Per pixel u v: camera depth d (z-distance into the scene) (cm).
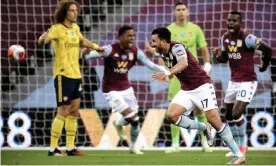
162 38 2422
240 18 2941
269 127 3634
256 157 2969
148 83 4062
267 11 4331
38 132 3881
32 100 4084
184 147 3566
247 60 2956
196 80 2495
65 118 3036
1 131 3659
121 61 3178
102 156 3033
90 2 4103
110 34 4331
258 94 3909
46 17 4362
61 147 3700
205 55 3331
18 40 4300
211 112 2495
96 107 3984
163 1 4334
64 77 2973
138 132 3222
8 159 2848
